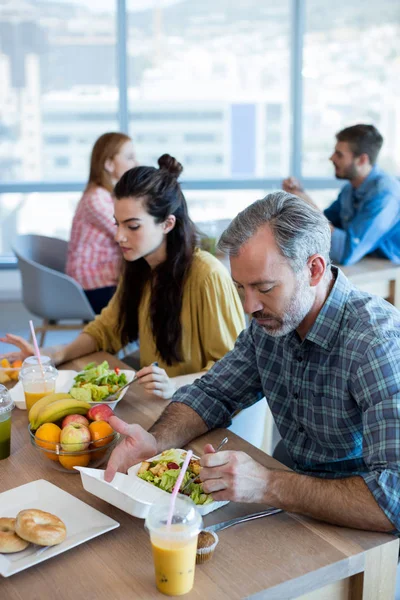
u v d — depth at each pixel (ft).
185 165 18.20
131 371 6.42
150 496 4.33
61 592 3.61
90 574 3.75
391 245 11.28
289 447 5.35
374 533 4.10
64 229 18.20
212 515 4.30
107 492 4.23
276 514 4.30
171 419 5.26
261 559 3.86
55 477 4.77
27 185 17.65
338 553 3.91
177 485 3.75
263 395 5.82
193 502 4.14
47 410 4.93
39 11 16.76
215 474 4.15
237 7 17.22
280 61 17.62
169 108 17.79
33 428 5.00
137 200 6.45
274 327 4.52
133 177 6.49
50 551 3.85
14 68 17.06
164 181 6.55
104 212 11.79
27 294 11.74
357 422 4.79
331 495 4.13
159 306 6.76
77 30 16.98
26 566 3.71
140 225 6.50
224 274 6.79
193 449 5.12
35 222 18.07
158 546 3.51
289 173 18.31
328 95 17.85
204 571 3.76
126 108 17.51
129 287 7.14
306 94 17.84
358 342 4.55
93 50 17.15
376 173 11.47
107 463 4.94
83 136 17.65
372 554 3.97
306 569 3.77
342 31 17.46
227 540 4.04
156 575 3.60
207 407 5.39
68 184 17.71
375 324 4.57
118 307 7.38
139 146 18.01
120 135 11.80
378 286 10.66
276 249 4.27
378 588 4.06
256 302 4.42
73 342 7.19
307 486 4.19
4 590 3.63
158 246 6.68
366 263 11.03
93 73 17.28
